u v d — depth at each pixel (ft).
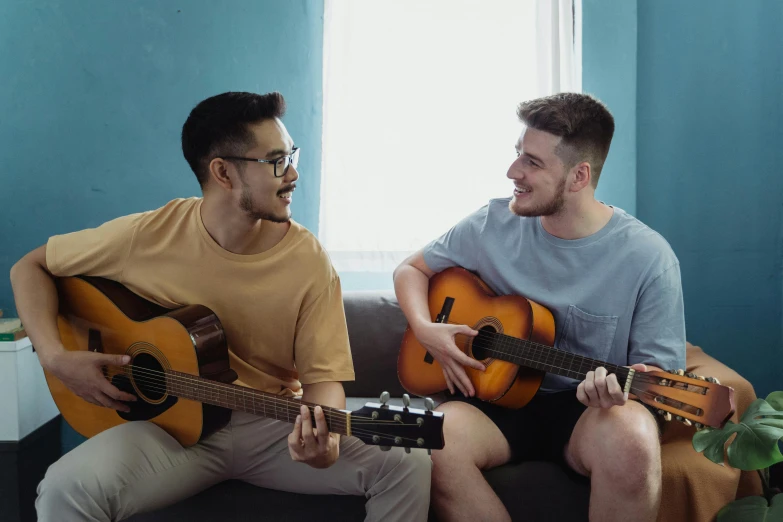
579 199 6.50
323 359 6.25
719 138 9.00
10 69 8.87
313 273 6.27
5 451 7.91
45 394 8.46
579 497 6.13
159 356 5.92
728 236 9.10
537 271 6.78
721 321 9.19
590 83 8.87
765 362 9.17
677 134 9.02
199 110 5.97
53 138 8.97
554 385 6.82
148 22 8.88
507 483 6.17
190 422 5.87
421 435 5.08
